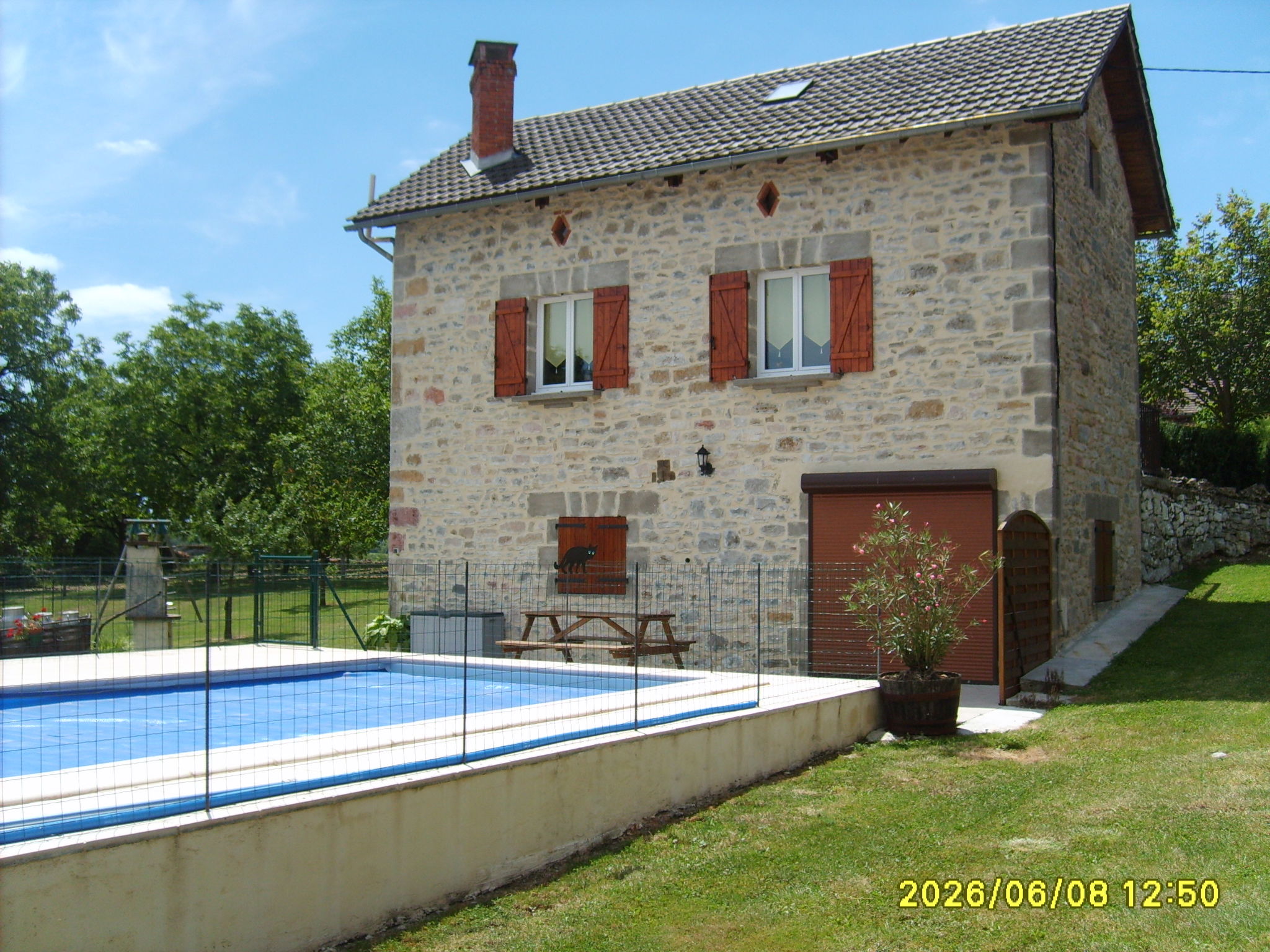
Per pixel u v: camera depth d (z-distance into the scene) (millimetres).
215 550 19406
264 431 36500
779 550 10398
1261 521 15984
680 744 5684
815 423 10297
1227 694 7723
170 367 34875
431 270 12531
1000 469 9461
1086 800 5441
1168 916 3928
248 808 3768
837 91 11453
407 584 12453
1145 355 20984
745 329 10672
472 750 4809
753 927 4031
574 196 11672
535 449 11781
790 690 7258
